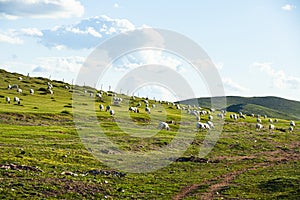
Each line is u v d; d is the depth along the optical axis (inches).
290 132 4077.3
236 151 2684.5
